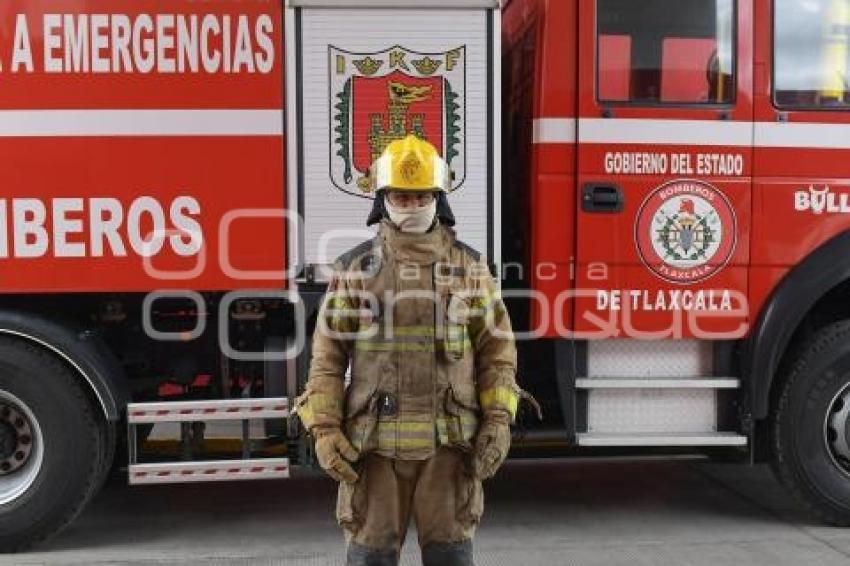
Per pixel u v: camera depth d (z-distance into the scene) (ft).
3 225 13.60
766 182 14.58
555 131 14.34
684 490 17.76
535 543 14.69
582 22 14.30
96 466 14.17
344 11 13.83
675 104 14.47
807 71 14.67
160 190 13.78
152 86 13.67
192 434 14.52
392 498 9.75
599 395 14.74
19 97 13.51
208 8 13.67
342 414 9.65
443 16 13.92
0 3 13.43
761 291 14.66
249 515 16.22
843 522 15.21
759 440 15.49
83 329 14.33
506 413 9.64
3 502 13.94
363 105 13.94
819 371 14.82
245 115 13.83
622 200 14.42
